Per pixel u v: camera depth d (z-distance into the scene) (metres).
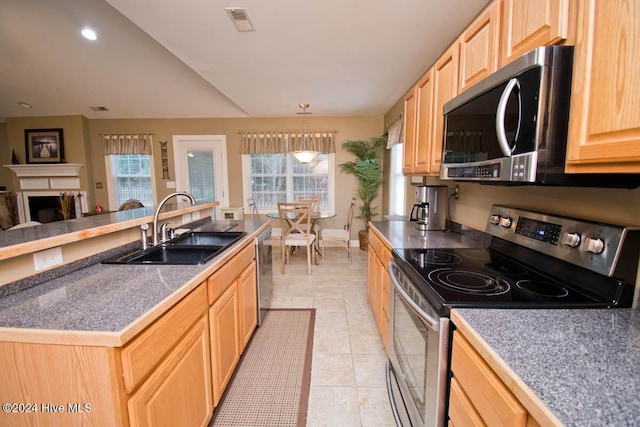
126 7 1.94
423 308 1.13
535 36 0.95
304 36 2.35
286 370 1.99
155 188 5.39
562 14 0.83
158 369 1.02
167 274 1.34
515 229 1.45
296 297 3.16
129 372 0.88
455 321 0.93
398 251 1.67
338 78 3.32
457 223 2.25
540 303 0.98
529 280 1.19
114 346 0.83
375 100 4.24
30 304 1.02
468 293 1.06
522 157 0.91
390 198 4.75
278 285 3.50
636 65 0.63
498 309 0.95
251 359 2.10
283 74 3.19
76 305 1.01
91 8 2.95
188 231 2.30
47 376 0.85
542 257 1.27
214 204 3.01
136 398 0.90
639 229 0.93
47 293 1.12
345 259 4.57
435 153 1.83
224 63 2.88
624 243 0.94
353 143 5.05
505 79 1.01
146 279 1.27
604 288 0.99
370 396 1.76
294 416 1.61
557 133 0.86
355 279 3.70
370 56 2.74
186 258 1.91
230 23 2.14
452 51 1.58
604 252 0.98
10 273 1.11
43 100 4.65
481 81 1.18
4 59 3.67
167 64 3.81
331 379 1.90
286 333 2.44
